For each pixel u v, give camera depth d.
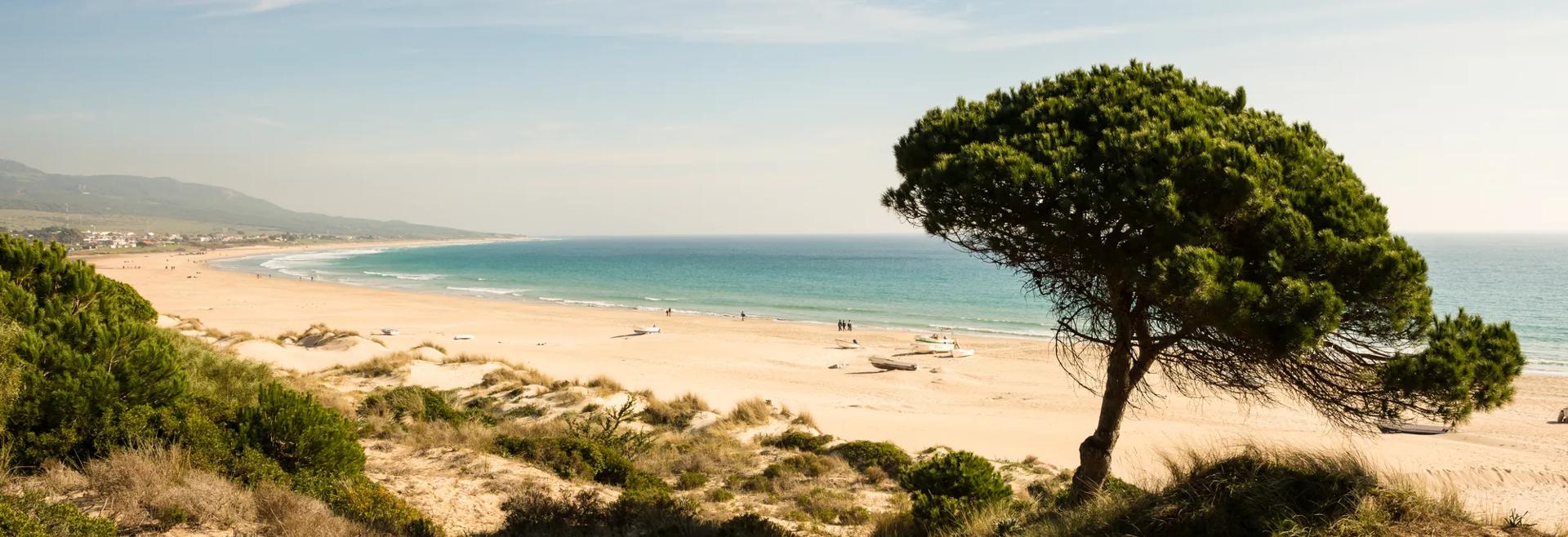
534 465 12.88
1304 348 7.00
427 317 72.25
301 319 68.25
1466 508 6.65
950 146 9.01
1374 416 7.91
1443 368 7.03
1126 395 9.01
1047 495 13.98
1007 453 22.03
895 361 41.84
